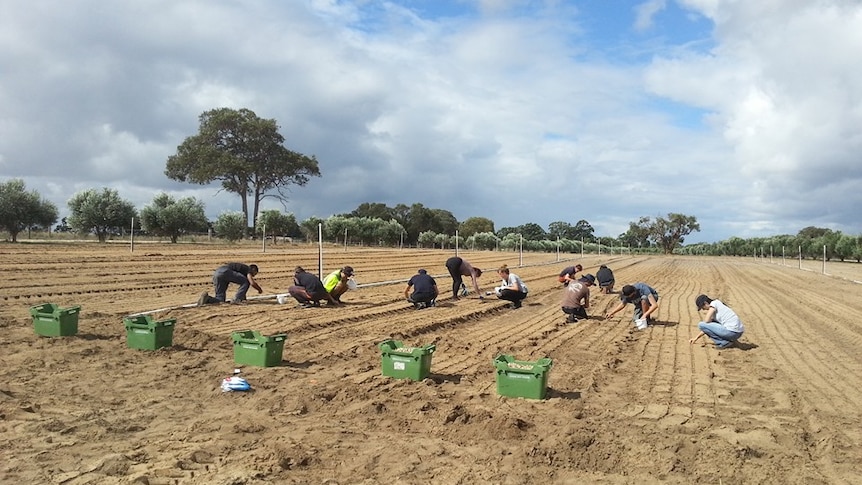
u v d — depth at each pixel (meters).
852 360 10.95
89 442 5.82
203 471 5.24
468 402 7.59
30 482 4.87
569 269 16.38
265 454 5.63
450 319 14.47
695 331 13.97
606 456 5.91
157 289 17.73
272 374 8.60
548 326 14.32
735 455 6.01
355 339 11.51
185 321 12.57
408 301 17.69
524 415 7.11
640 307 14.57
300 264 29.03
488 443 6.21
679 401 8.03
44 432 6.01
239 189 62.00
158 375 8.33
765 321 16.06
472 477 5.36
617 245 114.69
